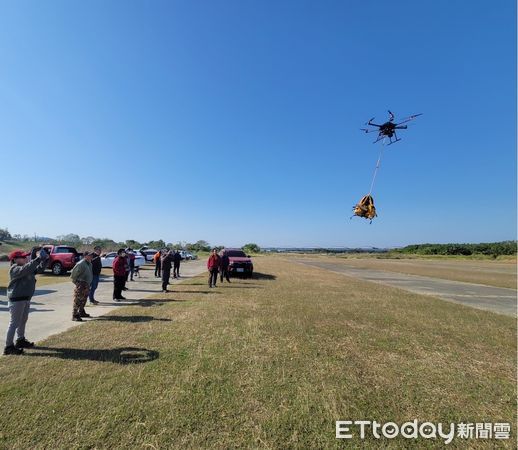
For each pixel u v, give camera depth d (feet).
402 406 12.80
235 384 13.99
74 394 12.62
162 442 9.87
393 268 130.11
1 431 10.20
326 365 16.71
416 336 23.27
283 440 10.23
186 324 23.97
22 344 17.89
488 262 225.76
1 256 85.92
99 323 23.89
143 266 100.73
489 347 21.30
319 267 120.67
